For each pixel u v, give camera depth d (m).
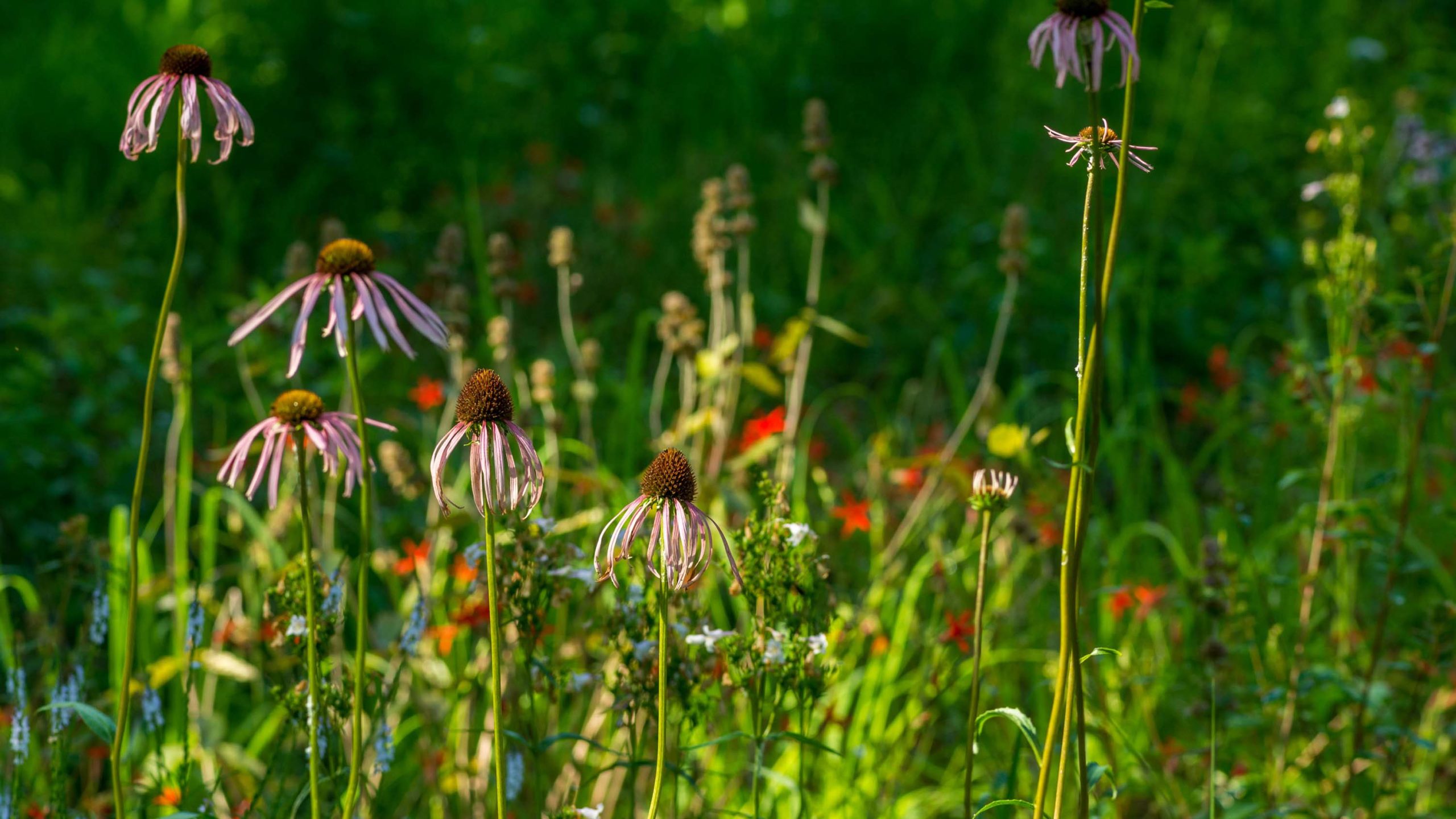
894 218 6.91
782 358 4.09
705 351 4.21
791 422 4.12
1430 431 5.02
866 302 6.40
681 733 2.78
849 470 5.01
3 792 2.74
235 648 3.39
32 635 3.22
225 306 6.07
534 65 8.14
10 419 4.47
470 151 7.31
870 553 4.15
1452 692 3.68
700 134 8.01
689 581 1.85
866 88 8.34
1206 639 3.48
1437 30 8.78
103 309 5.50
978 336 6.11
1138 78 1.90
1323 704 3.64
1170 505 4.79
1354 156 3.55
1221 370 5.08
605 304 6.33
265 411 4.43
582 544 3.81
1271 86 8.19
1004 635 3.91
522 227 6.47
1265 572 3.88
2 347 5.17
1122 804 3.44
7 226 6.48
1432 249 3.45
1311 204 6.74
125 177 7.22
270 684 2.79
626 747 3.03
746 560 2.56
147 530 4.23
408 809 3.38
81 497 4.52
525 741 2.49
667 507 1.84
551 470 3.60
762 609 2.59
